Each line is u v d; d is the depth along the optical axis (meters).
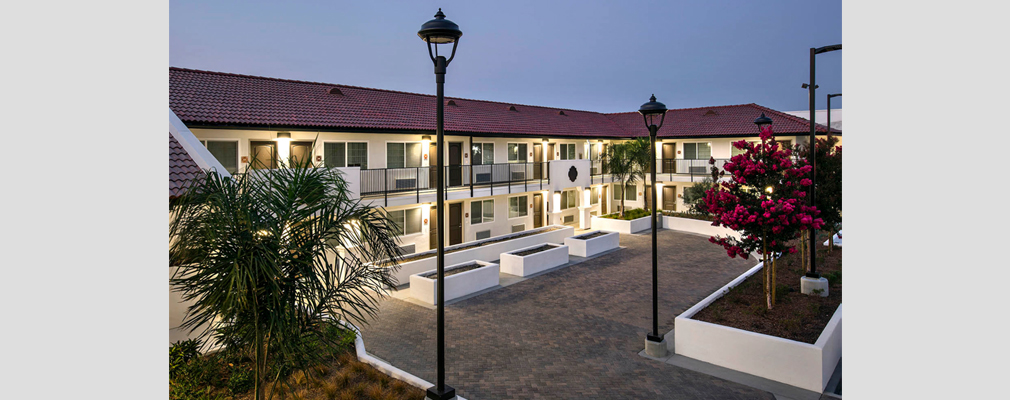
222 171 10.75
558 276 17.36
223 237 5.83
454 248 19.34
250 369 8.23
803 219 10.12
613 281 16.62
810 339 9.48
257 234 5.95
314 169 7.04
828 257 17.09
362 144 19.20
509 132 23.98
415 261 16.19
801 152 16.67
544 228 23.50
